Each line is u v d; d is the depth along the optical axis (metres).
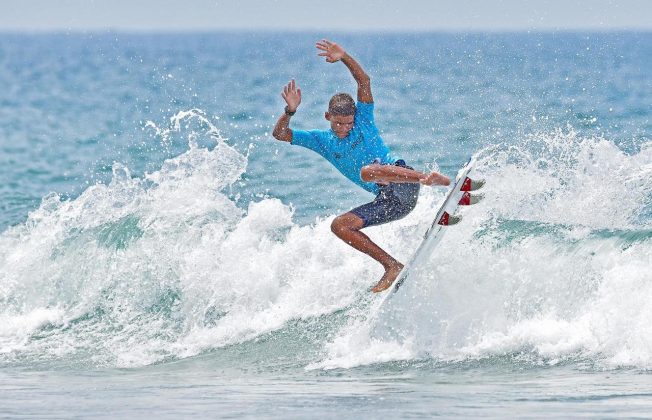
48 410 22.48
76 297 38.25
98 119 125.81
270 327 33.09
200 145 88.06
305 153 72.56
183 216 38.91
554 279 29.45
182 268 36.50
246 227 36.84
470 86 145.00
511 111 105.88
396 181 27.31
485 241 31.70
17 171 81.31
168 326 35.09
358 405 22.06
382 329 29.66
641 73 180.25
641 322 26.44
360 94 28.22
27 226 47.06
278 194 59.12
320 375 27.48
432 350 28.81
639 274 27.22
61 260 39.72
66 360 32.31
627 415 19.89
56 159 87.81
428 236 28.67
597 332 27.19
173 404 22.92
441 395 23.17
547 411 20.58
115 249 38.62
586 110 107.88
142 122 118.06
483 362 27.34
